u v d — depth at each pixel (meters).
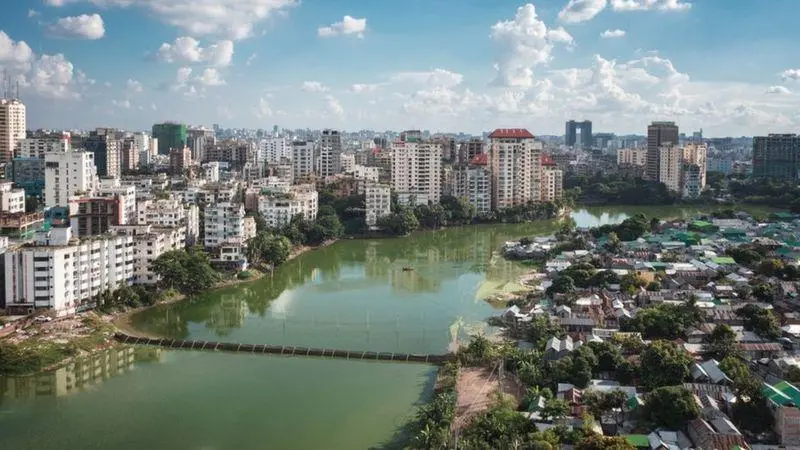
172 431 176.00
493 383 199.00
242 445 168.38
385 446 167.50
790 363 195.38
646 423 164.12
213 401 194.12
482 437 159.50
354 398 196.00
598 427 162.50
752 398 166.00
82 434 174.50
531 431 160.38
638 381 188.50
